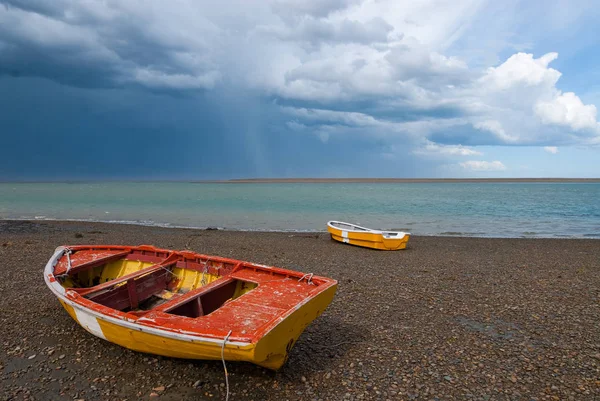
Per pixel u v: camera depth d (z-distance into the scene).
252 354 4.77
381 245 18.64
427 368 6.45
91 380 5.92
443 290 11.25
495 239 23.53
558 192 91.38
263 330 4.97
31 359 6.57
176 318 5.59
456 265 15.16
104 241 20.50
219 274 8.49
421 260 16.27
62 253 9.70
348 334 7.91
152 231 25.22
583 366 6.50
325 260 16.00
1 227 25.34
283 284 7.10
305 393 5.65
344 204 52.00
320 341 7.54
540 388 5.82
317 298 6.28
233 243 20.36
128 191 89.44
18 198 58.84
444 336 7.82
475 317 8.95
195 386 5.77
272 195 75.06
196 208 44.59
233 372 6.15
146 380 5.93
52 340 7.33
